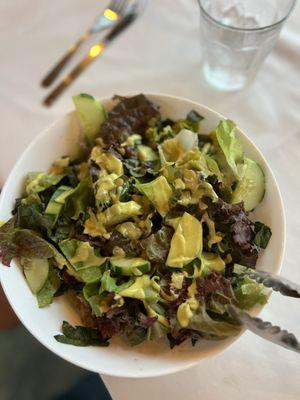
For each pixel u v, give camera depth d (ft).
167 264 2.22
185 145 2.48
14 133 2.94
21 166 2.51
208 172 2.35
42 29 3.24
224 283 2.12
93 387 3.36
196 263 2.23
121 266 2.23
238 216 2.25
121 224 2.35
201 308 2.10
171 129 2.64
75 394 3.35
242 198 2.33
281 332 1.91
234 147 2.40
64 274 2.35
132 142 2.54
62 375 3.46
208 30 2.88
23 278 2.32
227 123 2.43
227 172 2.39
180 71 3.08
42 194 2.51
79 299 2.34
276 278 2.06
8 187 2.44
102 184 2.35
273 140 2.85
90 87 3.05
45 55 3.16
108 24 3.21
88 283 2.26
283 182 2.73
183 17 3.23
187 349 2.12
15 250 2.31
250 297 2.09
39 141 2.54
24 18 3.27
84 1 3.30
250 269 2.18
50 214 2.38
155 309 2.16
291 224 2.62
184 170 2.35
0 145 2.91
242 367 2.30
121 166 2.42
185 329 2.12
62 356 2.06
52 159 2.61
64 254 2.32
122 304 2.16
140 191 2.36
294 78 2.99
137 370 2.03
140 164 2.49
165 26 3.21
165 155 2.50
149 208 2.37
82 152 2.65
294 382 2.27
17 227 2.37
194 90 3.01
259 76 3.03
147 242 2.25
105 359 2.11
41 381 3.45
